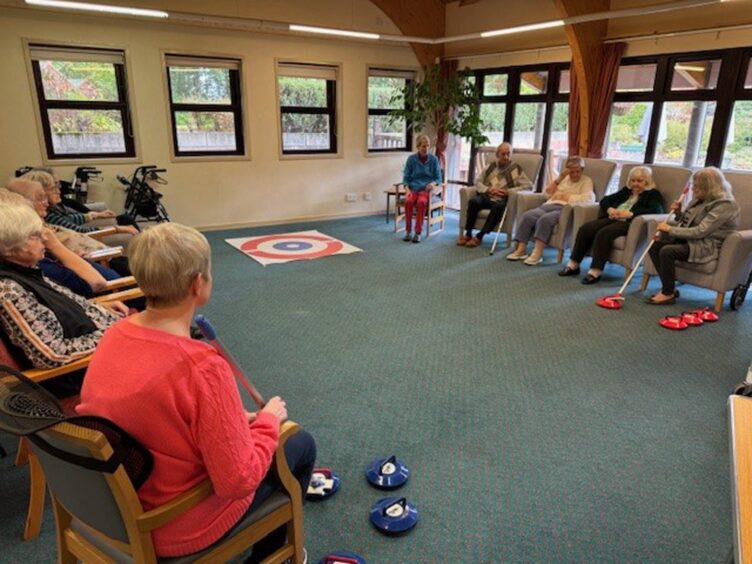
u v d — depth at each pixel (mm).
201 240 1039
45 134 5387
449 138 7746
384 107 7473
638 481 1971
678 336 3322
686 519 1781
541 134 6559
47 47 5180
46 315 1612
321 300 3980
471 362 2953
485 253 5445
